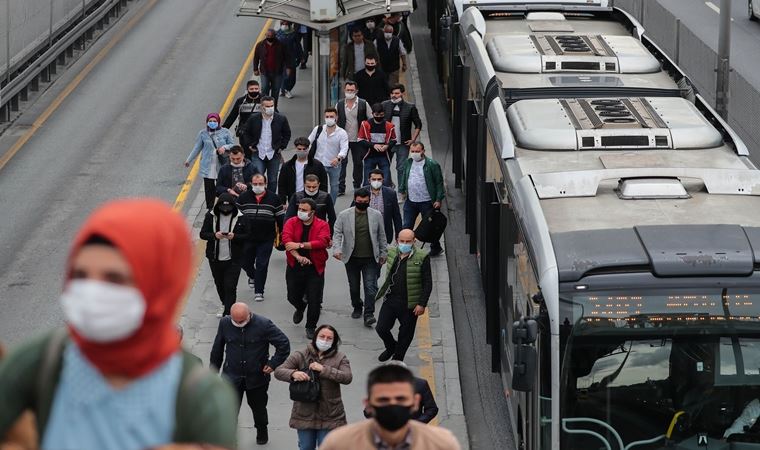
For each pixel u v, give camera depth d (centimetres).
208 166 5916
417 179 5378
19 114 7906
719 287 2730
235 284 4684
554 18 5438
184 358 669
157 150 7188
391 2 6994
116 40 9888
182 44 9744
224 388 658
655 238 2836
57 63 9119
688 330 2723
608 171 3259
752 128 5566
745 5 10288
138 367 648
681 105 3944
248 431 3969
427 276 4272
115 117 7862
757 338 2722
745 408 2716
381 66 7806
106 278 629
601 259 2767
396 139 5962
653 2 7875
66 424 653
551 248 2831
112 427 647
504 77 4459
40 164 6944
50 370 661
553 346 2723
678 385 2723
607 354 2730
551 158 3597
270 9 6831
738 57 8531
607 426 2730
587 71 4503
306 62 8994
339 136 5875
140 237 630
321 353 3475
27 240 5778
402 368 1230
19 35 8119
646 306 2728
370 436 1238
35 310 4994
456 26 6162
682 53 7019
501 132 3806
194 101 8225
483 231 4506
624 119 3762
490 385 4400
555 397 2727
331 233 4950
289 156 7031
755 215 3041
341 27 7612
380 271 4953
